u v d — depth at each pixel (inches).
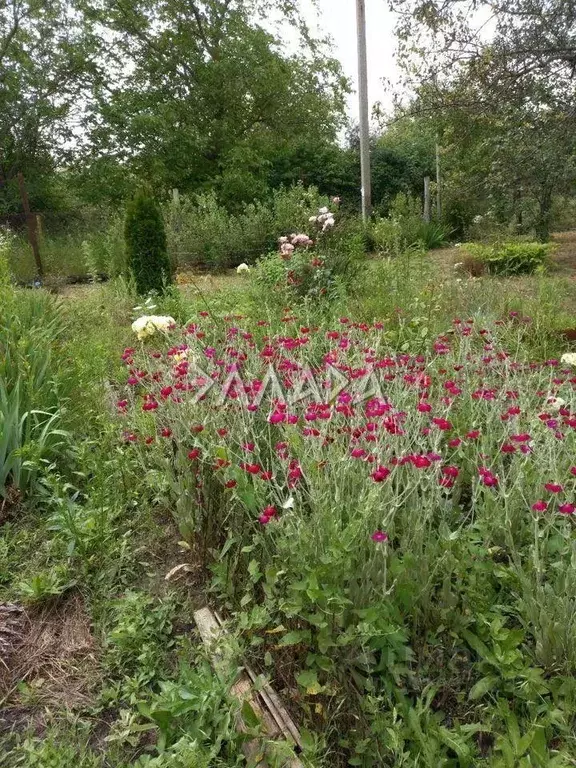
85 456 121.2
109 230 484.1
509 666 70.3
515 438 92.7
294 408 112.3
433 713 70.9
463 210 700.0
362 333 162.4
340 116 949.2
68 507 107.6
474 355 149.4
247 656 80.4
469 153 532.7
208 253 505.4
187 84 804.0
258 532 88.5
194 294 280.2
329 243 290.2
